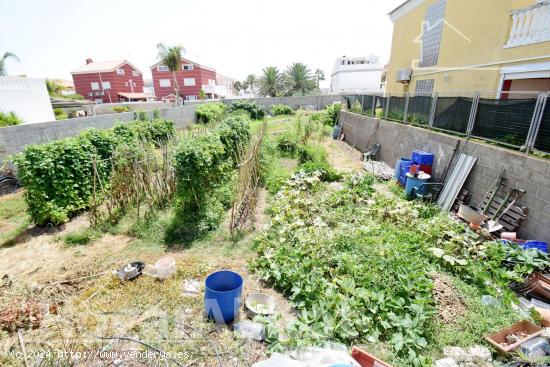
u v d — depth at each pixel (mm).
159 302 4180
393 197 7504
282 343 3344
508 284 4363
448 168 7578
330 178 9555
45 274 4867
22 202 7879
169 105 30391
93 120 13383
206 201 6918
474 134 6969
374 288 4090
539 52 7020
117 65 42562
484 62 8867
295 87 48656
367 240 5336
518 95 8289
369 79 43656
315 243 5203
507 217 5617
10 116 12680
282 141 13609
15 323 3734
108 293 4359
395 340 3383
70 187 6883
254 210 7234
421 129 9148
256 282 4707
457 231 5621
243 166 7340
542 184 5027
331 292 3957
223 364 3254
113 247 5758
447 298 3963
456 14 10156
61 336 3510
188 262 5172
